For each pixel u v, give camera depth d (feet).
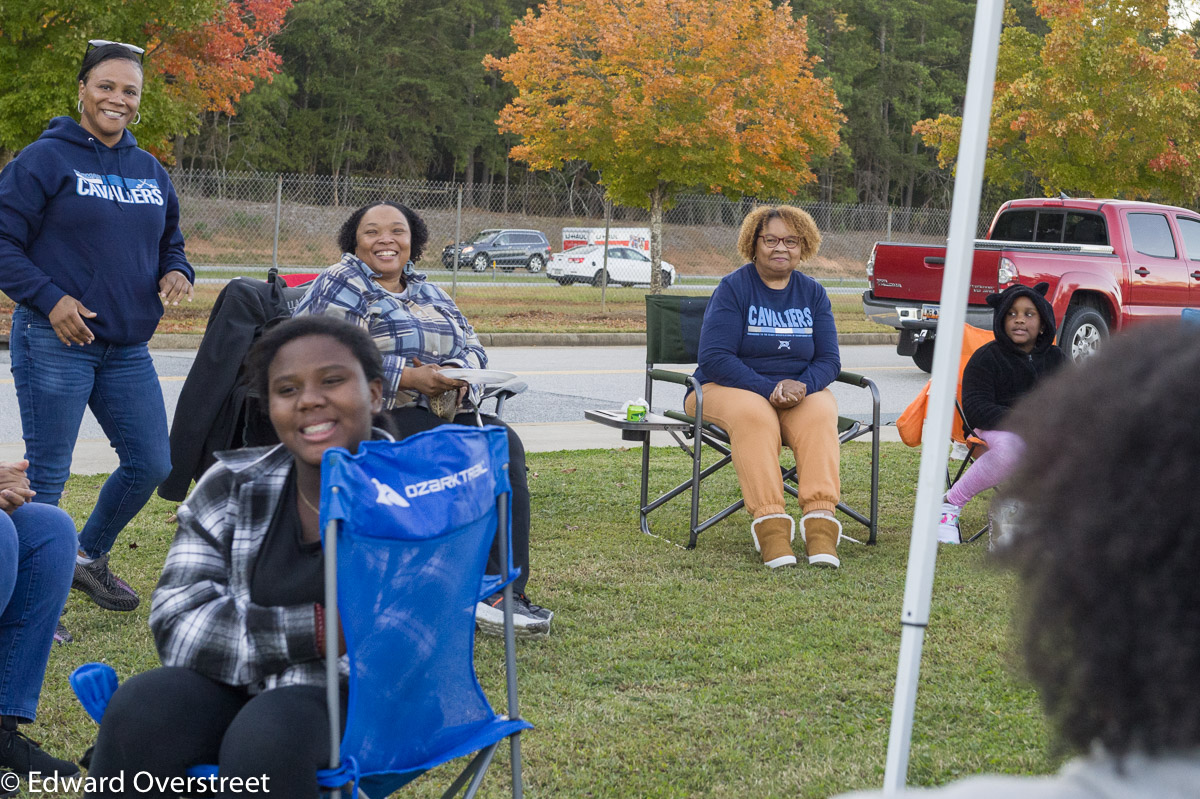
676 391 35.04
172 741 6.75
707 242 121.90
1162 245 38.81
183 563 7.35
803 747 9.99
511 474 13.33
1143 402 2.56
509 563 7.61
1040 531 2.67
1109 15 57.00
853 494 20.88
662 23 63.10
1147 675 2.47
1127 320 37.19
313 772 6.43
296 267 83.46
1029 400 2.84
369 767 6.70
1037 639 2.69
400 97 206.80
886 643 12.69
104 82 12.69
